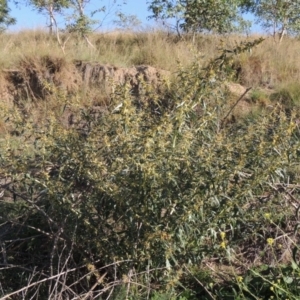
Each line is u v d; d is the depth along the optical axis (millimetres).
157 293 4086
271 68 10172
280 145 4250
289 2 14062
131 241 4039
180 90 4359
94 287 4035
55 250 4262
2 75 10031
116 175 3941
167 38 12969
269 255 4645
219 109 4477
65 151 4188
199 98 4258
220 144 4121
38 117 7434
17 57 10352
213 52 10797
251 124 4734
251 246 4699
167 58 10750
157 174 3838
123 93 4258
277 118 5574
